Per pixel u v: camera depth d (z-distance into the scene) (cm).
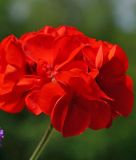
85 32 533
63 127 56
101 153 334
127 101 59
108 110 57
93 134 333
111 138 339
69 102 56
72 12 546
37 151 58
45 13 516
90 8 542
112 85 59
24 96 58
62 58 57
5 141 348
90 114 57
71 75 55
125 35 505
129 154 340
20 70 57
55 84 55
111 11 537
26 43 57
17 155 353
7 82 57
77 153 331
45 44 57
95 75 55
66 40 57
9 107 58
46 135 58
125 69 59
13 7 458
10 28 445
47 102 56
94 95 56
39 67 57
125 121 343
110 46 59
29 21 498
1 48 58
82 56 57
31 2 506
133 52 476
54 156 331
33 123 351
